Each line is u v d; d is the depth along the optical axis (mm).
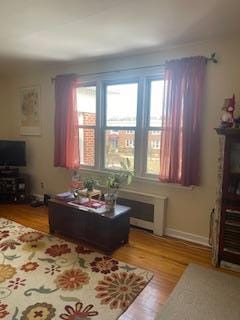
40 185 4469
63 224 2922
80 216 2754
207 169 2754
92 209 2723
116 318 1696
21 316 1690
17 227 3225
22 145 4336
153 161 3232
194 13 2012
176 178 2848
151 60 3033
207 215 2811
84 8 1972
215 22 2176
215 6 1890
